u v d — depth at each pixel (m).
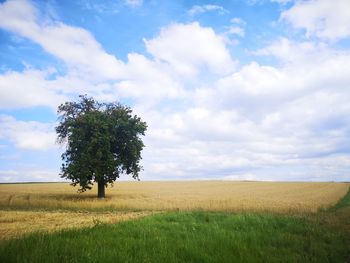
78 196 57.75
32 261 8.24
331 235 14.98
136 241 11.18
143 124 53.50
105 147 49.97
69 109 54.16
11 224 21.02
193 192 67.56
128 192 69.19
